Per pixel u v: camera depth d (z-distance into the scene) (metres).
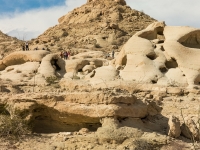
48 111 11.62
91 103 11.09
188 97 18.23
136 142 9.93
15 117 11.15
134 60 21.73
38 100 11.51
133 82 19.58
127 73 21.33
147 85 19.31
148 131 11.11
